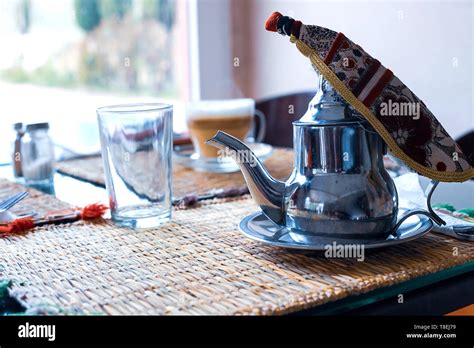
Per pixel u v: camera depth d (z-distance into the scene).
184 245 0.64
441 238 0.63
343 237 0.57
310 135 0.57
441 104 1.58
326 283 0.50
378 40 1.73
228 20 2.09
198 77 2.04
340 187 0.56
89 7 2.00
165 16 2.09
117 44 2.09
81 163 1.20
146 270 0.56
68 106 1.88
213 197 0.88
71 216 0.78
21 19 1.78
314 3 1.91
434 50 1.58
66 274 0.56
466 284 0.55
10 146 1.08
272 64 2.08
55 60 1.90
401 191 0.77
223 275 0.54
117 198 0.74
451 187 0.88
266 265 0.56
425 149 0.55
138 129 0.73
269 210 0.61
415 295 0.52
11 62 1.78
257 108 1.61
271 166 1.12
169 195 0.75
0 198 0.93
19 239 0.69
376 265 0.55
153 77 2.14
